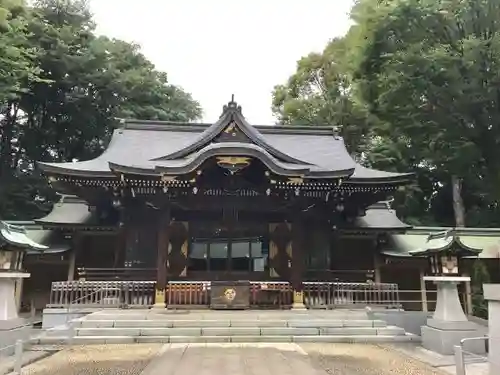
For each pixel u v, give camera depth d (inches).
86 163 683.4
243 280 646.5
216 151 581.6
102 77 1222.3
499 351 278.1
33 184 1194.6
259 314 534.3
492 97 759.7
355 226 714.8
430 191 1228.5
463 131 832.3
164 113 1408.7
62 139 1315.2
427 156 960.9
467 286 684.1
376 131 1045.8
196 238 664.4
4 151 1238.3
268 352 394.3
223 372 318.0
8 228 420.2
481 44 717.9
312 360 364.5
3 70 732.7
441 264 443.2
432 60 743.1
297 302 619.5
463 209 1068.5
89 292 614.2
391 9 777.6
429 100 812.0
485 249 699.4
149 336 452.4
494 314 285.7
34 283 727.1
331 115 1435.8
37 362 356.8
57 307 580.1
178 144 799.7
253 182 646.5
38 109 1263.5
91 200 689.6
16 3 912.9
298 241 646.5
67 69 1181.7
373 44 831.1
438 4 767.7
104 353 390.0
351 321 495.2
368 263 745.0
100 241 725.9
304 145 841.5
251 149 585.9
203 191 649.0
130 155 738.2
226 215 660.1
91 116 1262.3
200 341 446.0
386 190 668.7
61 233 732.0
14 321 393.7
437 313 438.0
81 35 1255.5
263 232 669.9
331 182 623.2
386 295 654.5
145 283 618.8
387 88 828.6
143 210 670.5
